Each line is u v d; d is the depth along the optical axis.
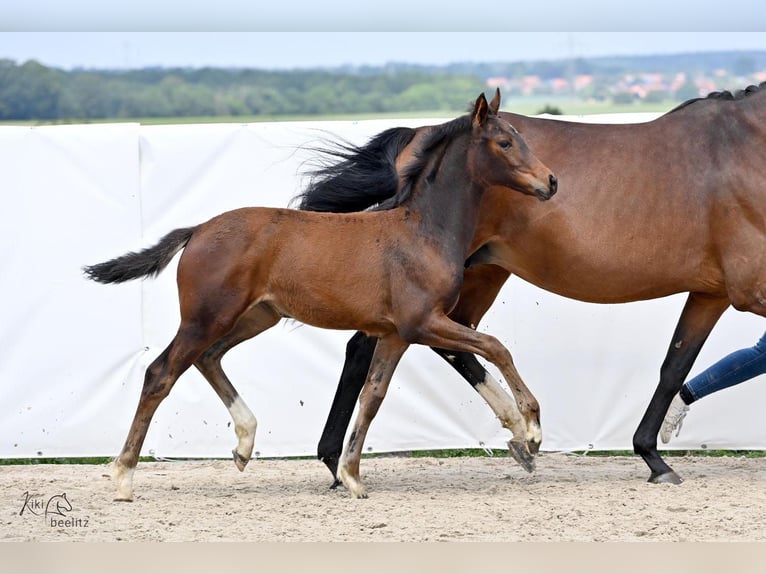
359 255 8.87
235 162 11.38
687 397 10.46
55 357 11.23
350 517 8.39
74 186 11.23
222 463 11.42
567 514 8.44
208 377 9.58
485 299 10.52
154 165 11.32
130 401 11.28
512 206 9.56
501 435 11.52
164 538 7.72
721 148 9.52
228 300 8.80
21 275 11.21
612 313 11.46
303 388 11.41
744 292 9.47
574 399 11.51
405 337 8.95
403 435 11.48
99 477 10.47
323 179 9.88
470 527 8.04
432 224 9.00
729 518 8.30
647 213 9.47
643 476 10.41
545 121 9.91
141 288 11.24
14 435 11.23
